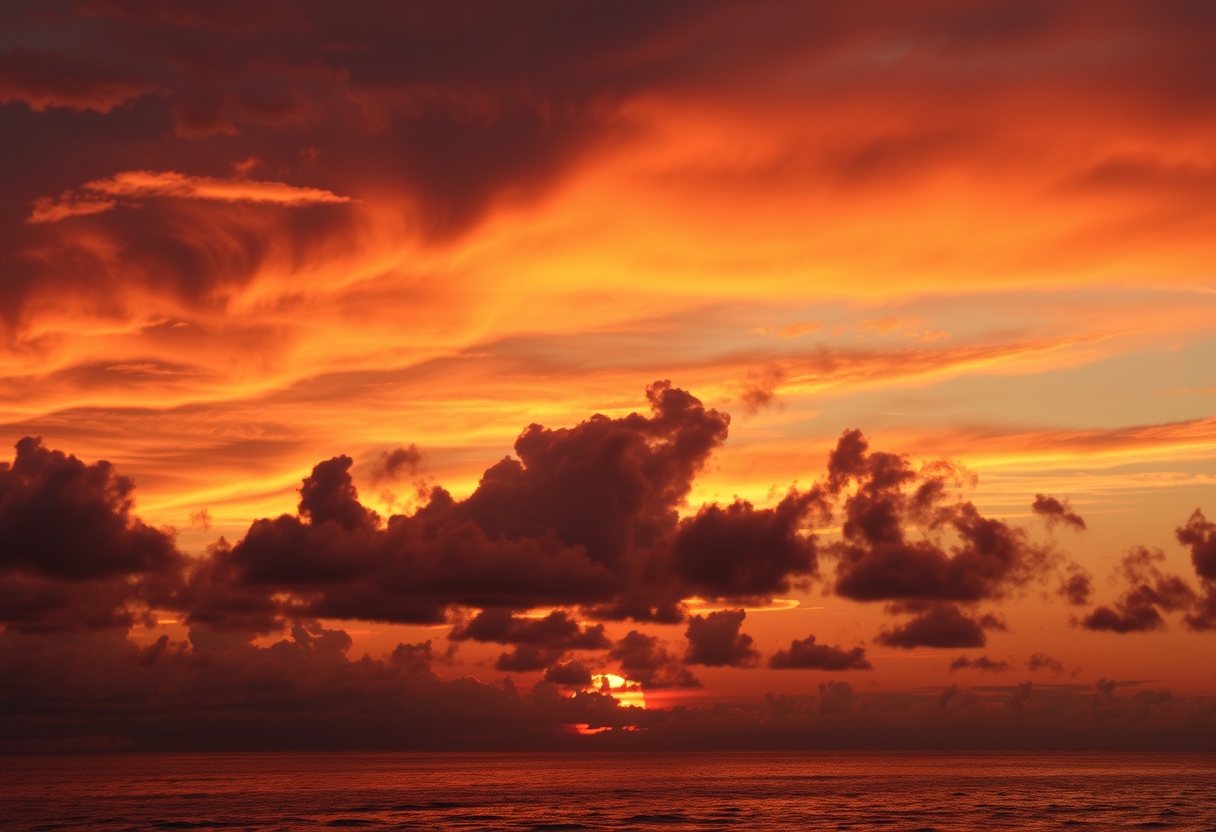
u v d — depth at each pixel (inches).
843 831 5251.0
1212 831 5167.3
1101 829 5285.4
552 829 5359.3
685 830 5319.9
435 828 5418.3
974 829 5305.1
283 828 5393.7
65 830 5280.5
